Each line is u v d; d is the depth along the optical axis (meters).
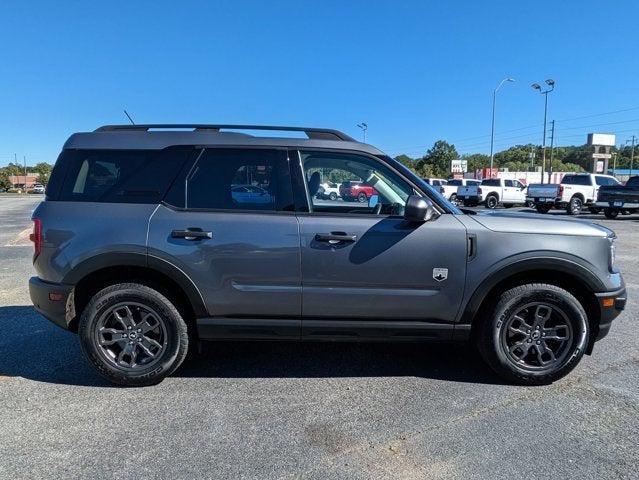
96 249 3.71
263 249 3.71
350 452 2.96
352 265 3.72
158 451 2.97
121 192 3.82
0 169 123.12
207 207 3.80
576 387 3.88
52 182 3.88
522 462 2.86
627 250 11.20
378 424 3.30
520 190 31.50
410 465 2.83
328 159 3.89
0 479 2.68
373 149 3.95
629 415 3.43
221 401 3.63
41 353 4.55
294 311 3.79
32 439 3.10
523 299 3.80
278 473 2.76
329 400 3.66
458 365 4.34
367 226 3.72
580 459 2.90
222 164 3.86
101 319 3.78
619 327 5.41
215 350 4.68
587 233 3.80
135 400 3.64
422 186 3.90
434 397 3.71
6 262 9.35
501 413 3.45
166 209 3.78
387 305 3.77
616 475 2.75
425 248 3.72
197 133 3.93
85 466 2.81
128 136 3.93
